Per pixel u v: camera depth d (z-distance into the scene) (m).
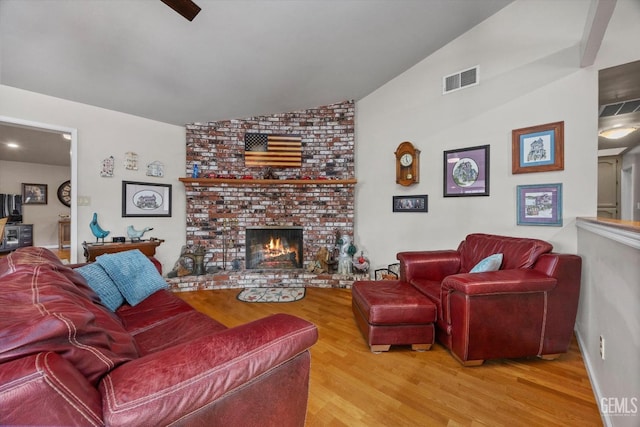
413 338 1.99
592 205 2.26
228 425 0.79
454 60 3.04
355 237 3.99
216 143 3.95
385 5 2.33
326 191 3.96
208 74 2.90
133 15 2.04
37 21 2.01
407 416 1.38
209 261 3.91
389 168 3.64
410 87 3.41
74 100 3.08
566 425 1.32
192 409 0.69
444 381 1.66
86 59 2.46
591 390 1.57
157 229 3.74
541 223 2.48
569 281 1.84
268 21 2.26
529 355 1.83
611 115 3.52
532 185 2.54
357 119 3.98
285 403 0.95
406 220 3.48
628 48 2.13
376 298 2.07
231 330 0.91
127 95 3.10
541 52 2.49
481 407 1.44
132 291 1.83
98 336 0.73
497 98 2.74
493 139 2.78
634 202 5.11
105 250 3.03
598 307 1.62
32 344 0.59
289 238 4.08
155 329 1.48
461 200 3.01
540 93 2.50
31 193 6.53
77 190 3.14
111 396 0.61
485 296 1.76
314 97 3.73
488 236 2.53
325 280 3.61
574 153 2.33
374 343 1.98
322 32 2.51
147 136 3.65
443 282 1.94
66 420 0.54
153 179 3.71
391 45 2.91
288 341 0.91
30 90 2.81
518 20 2.61
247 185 3.97
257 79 3.12
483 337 1.77
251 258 4.01
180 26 2.19
